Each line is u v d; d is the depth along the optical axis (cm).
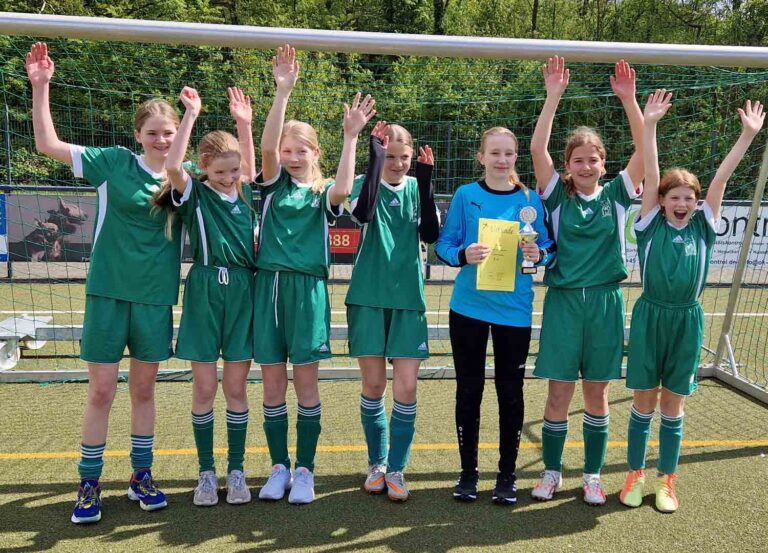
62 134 577
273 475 298
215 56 545
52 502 290
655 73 548
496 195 291
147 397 281
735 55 327
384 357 292
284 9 2388
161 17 1861
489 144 288
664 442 293
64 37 303
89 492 271
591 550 255
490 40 319
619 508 291
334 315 707
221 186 277
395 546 256
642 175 290
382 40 312
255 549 252
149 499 281
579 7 2831
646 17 2544
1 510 281
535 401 445
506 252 282
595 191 290
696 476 325
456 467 335
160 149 269
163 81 558
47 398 431
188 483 312
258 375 476
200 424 283
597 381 285
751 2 2175
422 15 2559
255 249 291
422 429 389
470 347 284
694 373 287
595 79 619
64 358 544
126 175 266
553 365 283
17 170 610
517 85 612
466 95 605
